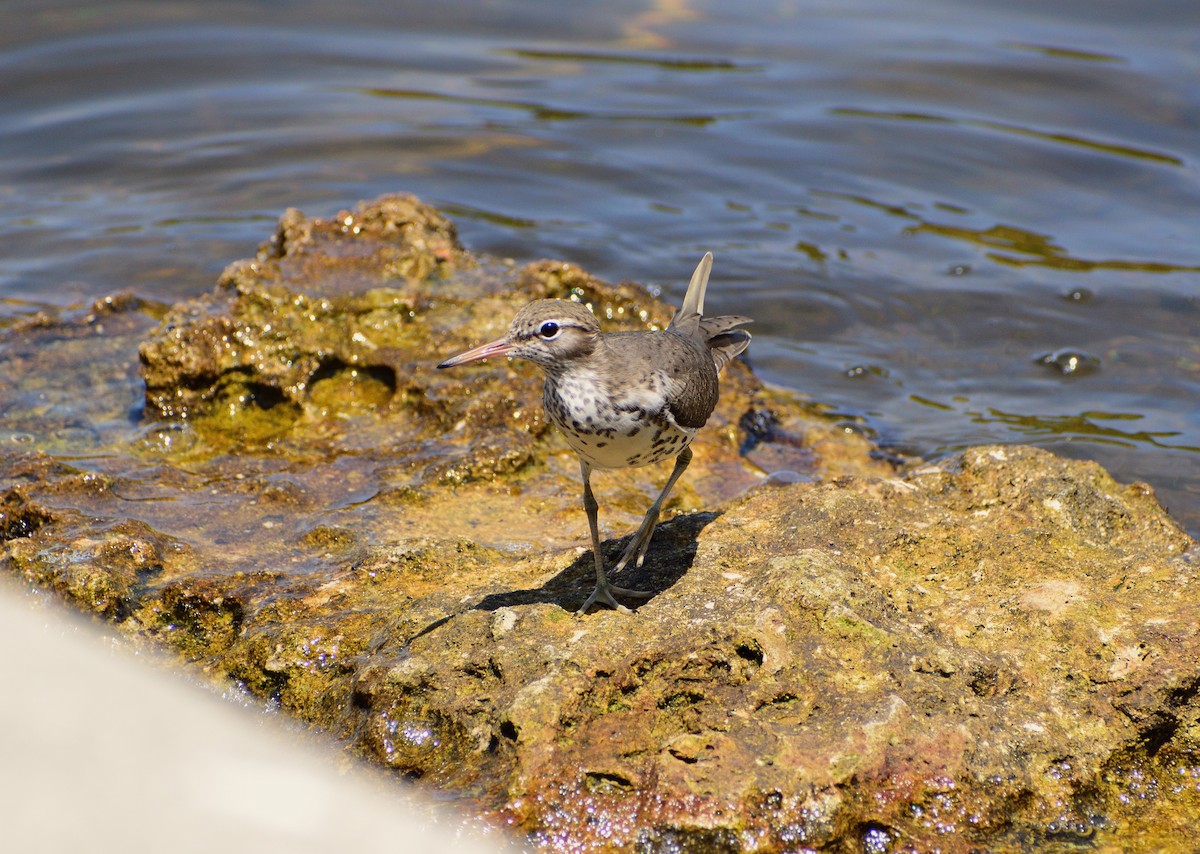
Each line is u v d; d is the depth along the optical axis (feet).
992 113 72.02
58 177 66.18
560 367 31.71
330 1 84.48
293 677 31.60
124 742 27.99
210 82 75.05
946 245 62.23
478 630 30.48
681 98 74.95
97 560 34.55
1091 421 49.34
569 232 63.36
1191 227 62.34
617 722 27.35
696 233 63.52
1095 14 82.23
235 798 26.55
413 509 39.52
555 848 25.29
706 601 30.48
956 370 53.42
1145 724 28.32
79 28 78.89
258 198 65.46
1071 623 30.48
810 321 57.06
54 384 48.06
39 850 23.43
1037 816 26.68
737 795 25.40
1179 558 32.71
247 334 47.24
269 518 38.78
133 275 58.59
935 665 28.60
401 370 47.19
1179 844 26.35
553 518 39.52
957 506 36.81
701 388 33.47
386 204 54.90
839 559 31.81
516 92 75.51
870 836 25.77
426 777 27.53
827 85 75.61
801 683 28.07
